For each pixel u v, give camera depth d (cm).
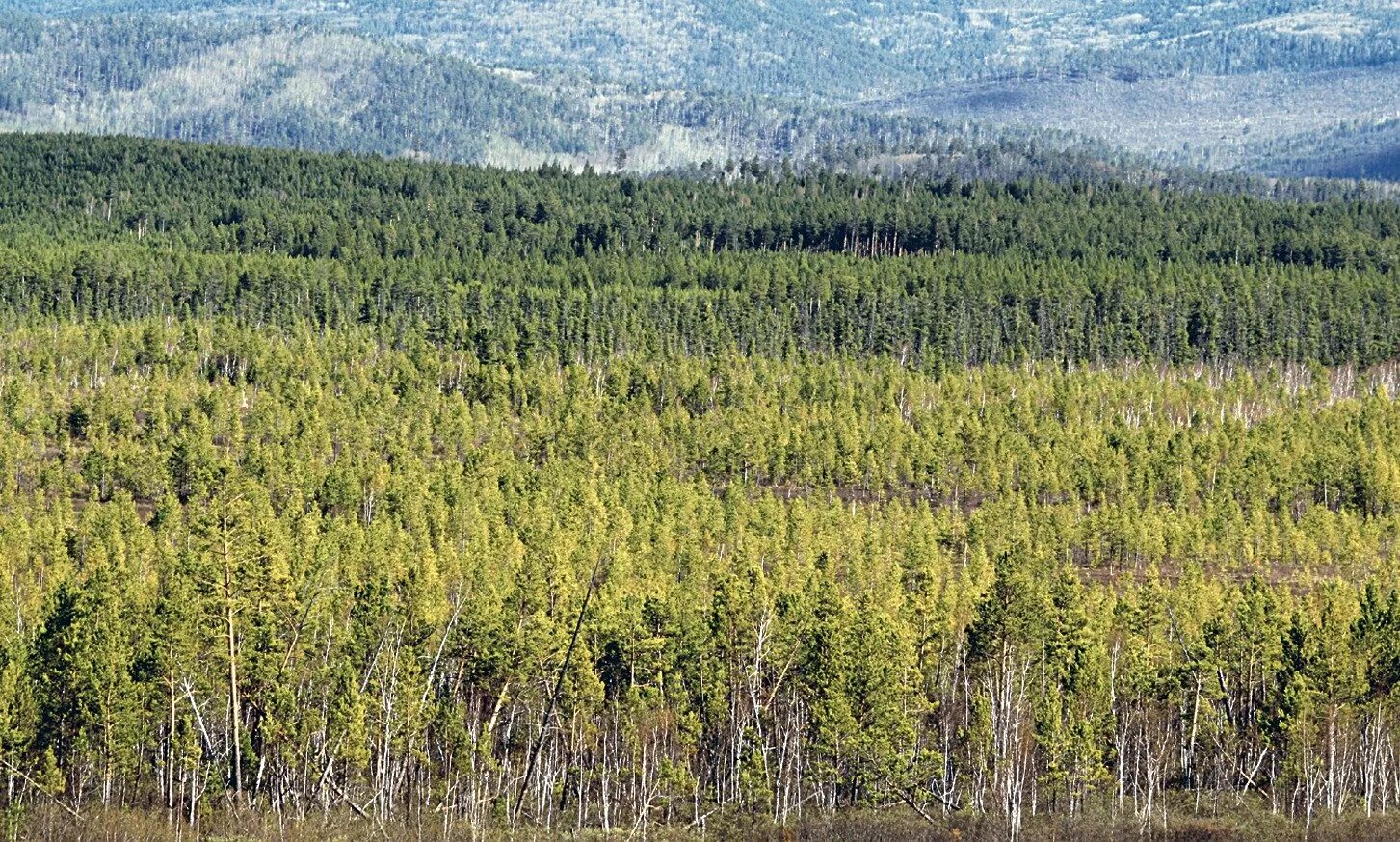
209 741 17738
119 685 18188
